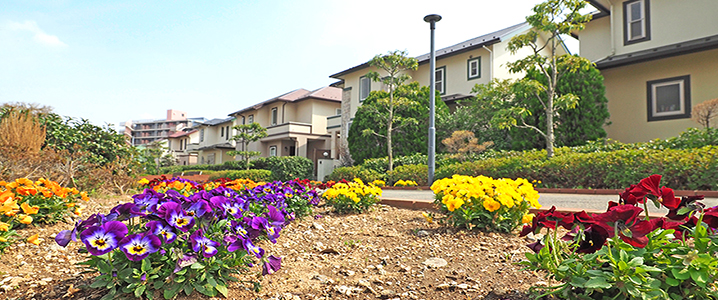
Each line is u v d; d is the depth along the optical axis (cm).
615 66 1370
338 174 1678
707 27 1278
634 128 1361
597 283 166
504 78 1862
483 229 411
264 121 3381
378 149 1817
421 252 355
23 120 770
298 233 451
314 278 293
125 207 224
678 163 767
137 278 212
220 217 256
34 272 279
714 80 1202
